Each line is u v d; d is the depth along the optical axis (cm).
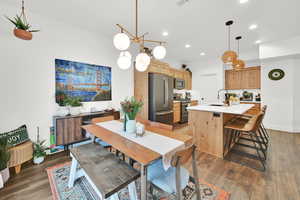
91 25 273
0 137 180
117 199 118
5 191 156
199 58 541
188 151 109
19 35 175
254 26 278
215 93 552
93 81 304
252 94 488
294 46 334
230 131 264
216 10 222
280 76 394
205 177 182
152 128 182
